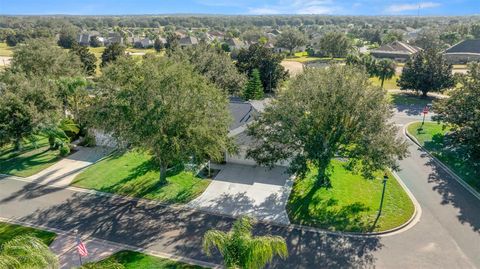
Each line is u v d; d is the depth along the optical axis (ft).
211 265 61.00
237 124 106.42
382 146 73.05
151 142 77.10
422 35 426.51
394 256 63.36
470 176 94.12
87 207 79.05
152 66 81.66
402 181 92.84
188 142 79.41
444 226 72.43
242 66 207.41
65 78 117.80
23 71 147.64
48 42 176.76
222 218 74.90
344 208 78.07
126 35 514.27
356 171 82.33
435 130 130.82
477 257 63.26
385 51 328.49
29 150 111.75
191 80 82.17
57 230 70.64
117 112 79.25
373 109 75.66
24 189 87.20
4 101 94.32
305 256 63.31
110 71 87.15
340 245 66.33
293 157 90.68
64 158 105.70
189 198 82.58
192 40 411.95
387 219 74.18
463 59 291.17
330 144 78.69
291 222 73.36
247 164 100.63
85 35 473.26
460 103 107.96
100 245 66.13
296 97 78.23
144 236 68.90
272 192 85.46
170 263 61.31
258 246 44.86
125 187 87.61
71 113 121.80
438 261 62.13
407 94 195.52
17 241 39.11
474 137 94.38
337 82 76.23
